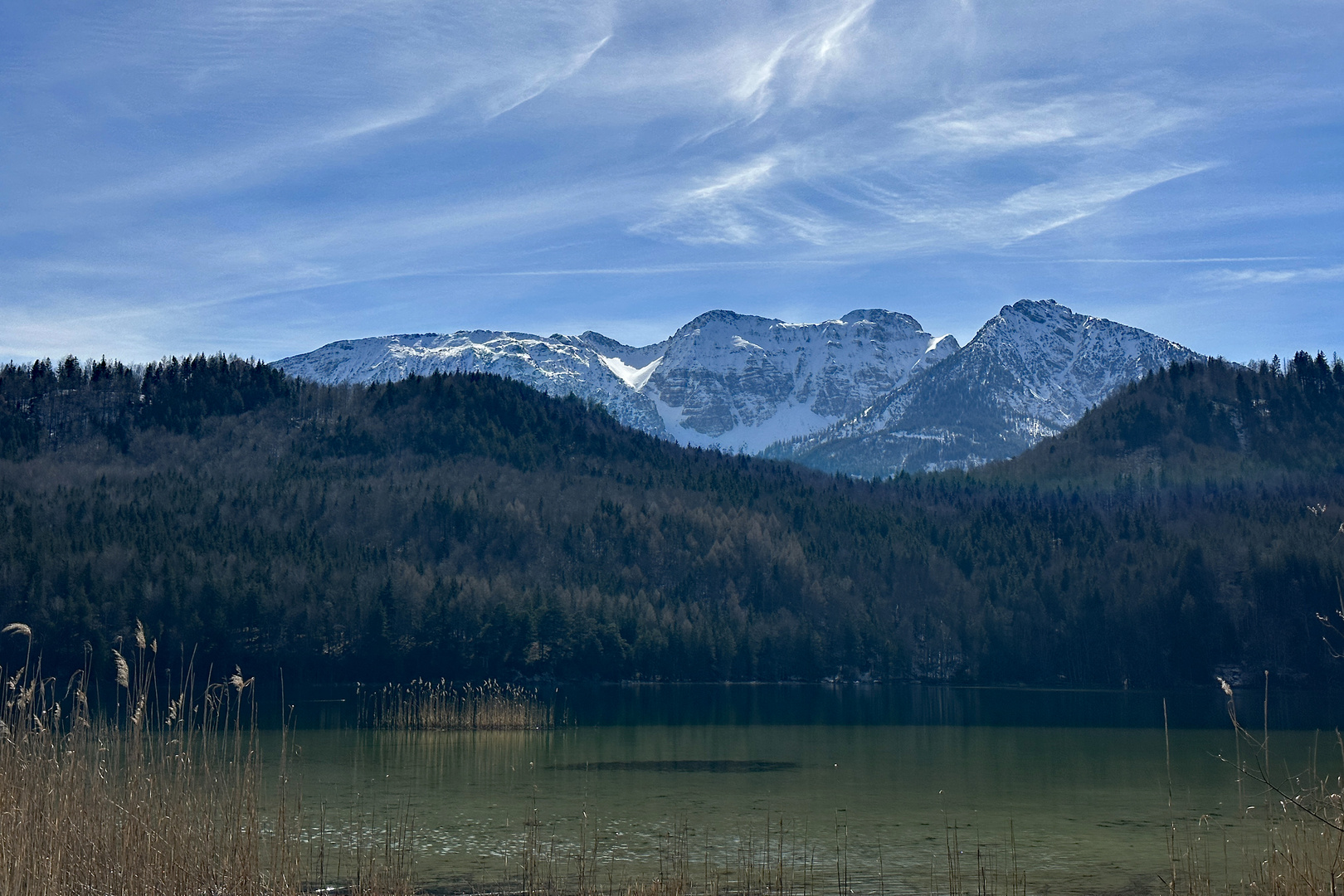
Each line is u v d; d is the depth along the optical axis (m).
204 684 108.75
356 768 59.66
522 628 131.50
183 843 26.88
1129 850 41.06
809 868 38.28
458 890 34.03
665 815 47.91
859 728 87.19
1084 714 100.44
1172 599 143.38
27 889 23.55
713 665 141.75
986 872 37.47
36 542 130.00
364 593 133.75
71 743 27.11
